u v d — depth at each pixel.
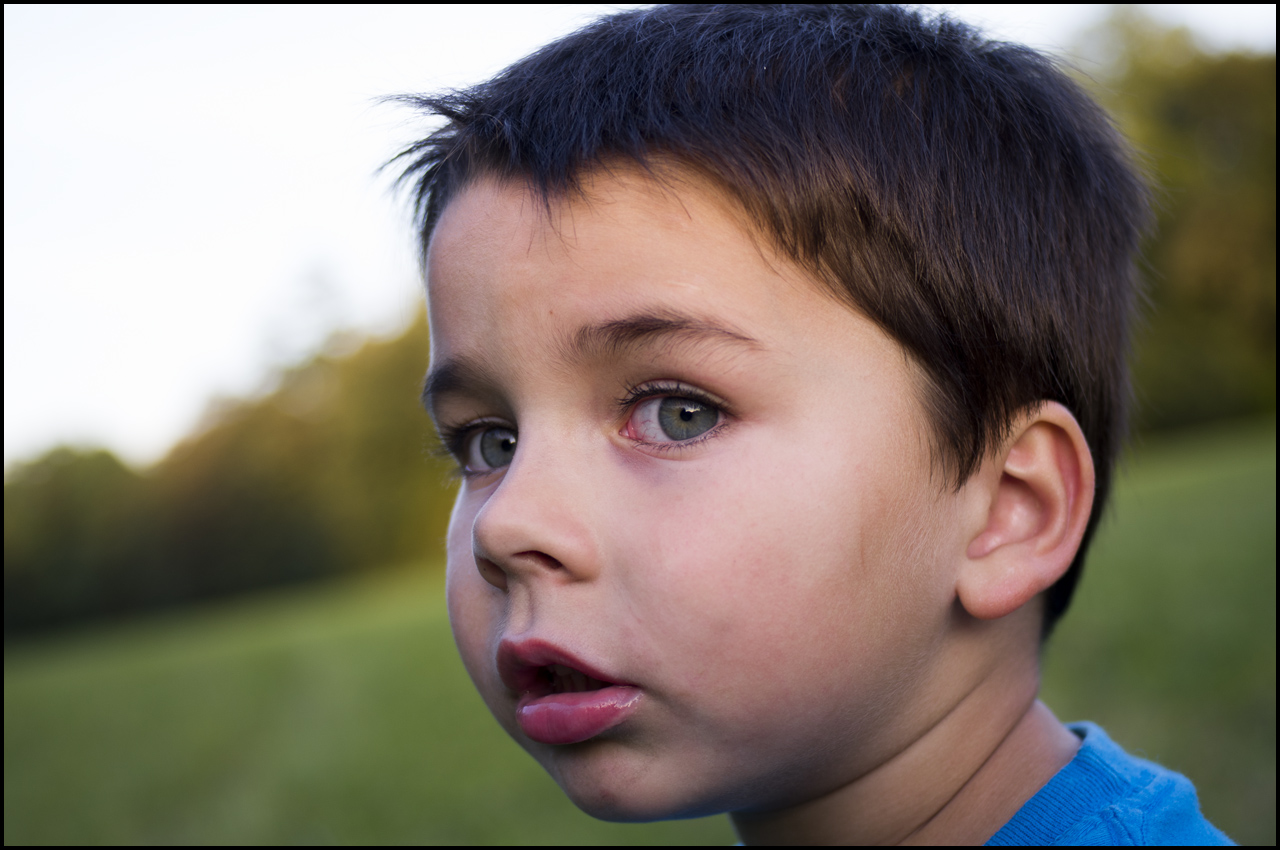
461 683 7.05
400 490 30.05
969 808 1.02
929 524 0.94
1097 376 1.18
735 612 0.86
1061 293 1.10
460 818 3.96
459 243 0.98
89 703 10.43
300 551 30.19
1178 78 23.81
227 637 16.38
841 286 0.92
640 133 0.93
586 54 1.08
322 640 11.56
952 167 1.02
